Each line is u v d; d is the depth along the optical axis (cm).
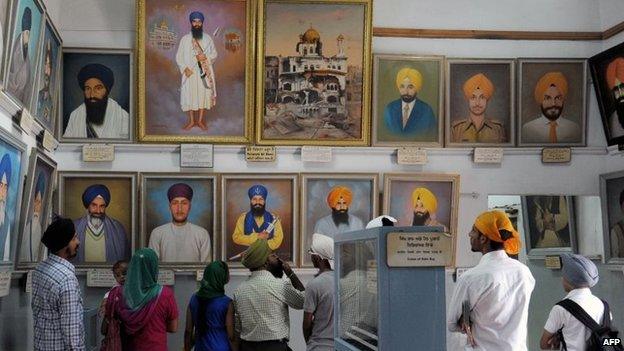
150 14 864
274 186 888
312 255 640
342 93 893
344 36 888
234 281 877
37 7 664
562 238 925
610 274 912
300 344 882
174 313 616
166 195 871
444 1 940
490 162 924
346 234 374
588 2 953
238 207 881
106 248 856
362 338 342
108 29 883
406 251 301
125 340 602
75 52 861
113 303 602
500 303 507
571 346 585
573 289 608
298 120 892
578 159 939
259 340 647
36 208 705
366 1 881
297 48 885
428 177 905
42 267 549
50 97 796
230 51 878
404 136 912
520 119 927
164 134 873
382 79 907
